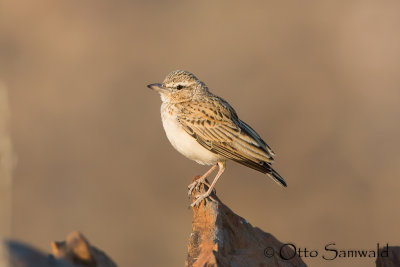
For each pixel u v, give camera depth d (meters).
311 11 28.56
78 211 18.17
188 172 19.39
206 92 10.04
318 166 19.83
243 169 18.86
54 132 21.28
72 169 19.62
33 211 18.06
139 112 22.36
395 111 22.64
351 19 28.06
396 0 29.16
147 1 29.25
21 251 4.15
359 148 20.67
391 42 26.44
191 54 25.69
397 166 19.70
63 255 4.71
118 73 24.62
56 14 27.33
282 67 24.84
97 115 22.19
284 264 6.88
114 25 27.47
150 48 26.27
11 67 24.77
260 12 28.39
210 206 7.01
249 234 6.96
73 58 25.41
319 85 23.64
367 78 24.52
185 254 16.92
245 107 22.50
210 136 9.45
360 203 18.14
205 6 28.98
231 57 25.36
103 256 5.01
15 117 21.72
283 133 21.36
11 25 26.95
